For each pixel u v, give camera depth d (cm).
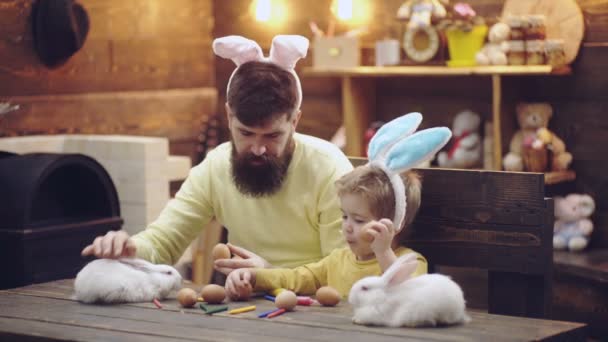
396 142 236
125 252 241
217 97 563
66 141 438
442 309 198
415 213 251
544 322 205
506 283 262
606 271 384
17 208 332
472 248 264
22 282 330
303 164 269
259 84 248
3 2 434
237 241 278
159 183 428
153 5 520
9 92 440
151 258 269
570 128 441
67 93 471
